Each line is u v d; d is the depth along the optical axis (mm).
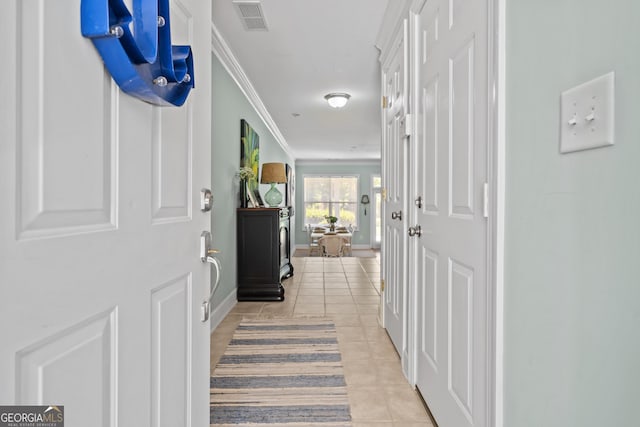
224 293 3611
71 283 600
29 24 516
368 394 2053
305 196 11461
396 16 2516
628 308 642
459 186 1444
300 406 1933
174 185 965
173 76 808
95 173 658
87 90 633
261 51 3359
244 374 2307
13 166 494
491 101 1126
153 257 861
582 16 755
